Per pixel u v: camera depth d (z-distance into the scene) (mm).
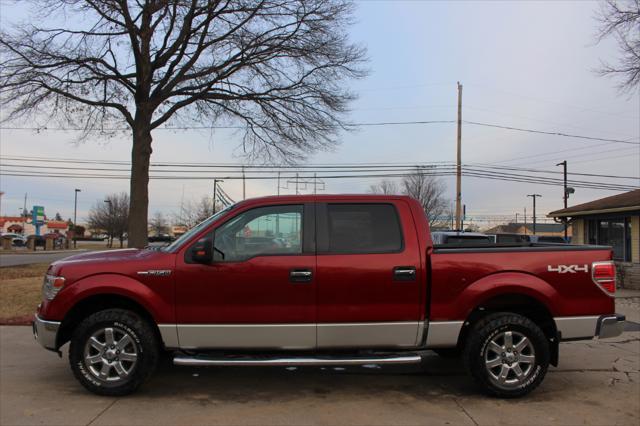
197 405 4586
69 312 4727
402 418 4301
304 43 13844
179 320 4633
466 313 4703
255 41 13570
